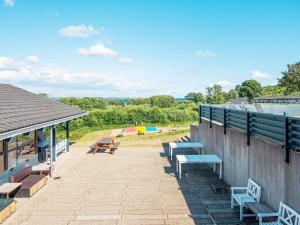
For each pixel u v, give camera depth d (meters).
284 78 38.72
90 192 10.93
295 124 6.72
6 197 9.88
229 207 9.15
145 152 18.91
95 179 12.72
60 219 8.48
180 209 9.12
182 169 14.31
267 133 8.20
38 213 8.95
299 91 37.97
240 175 10.32
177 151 18.98
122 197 10.33
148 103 66.31
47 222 8.28
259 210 7.48
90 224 8.12
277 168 7.57
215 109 14.06
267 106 13.14
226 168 11.98
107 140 19.91
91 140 25.03
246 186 9.72
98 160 16.62
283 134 7.27
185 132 27.62
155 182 12.15
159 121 38.91
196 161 12.32
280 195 7.41
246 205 8.16
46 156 16.16
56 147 17.05
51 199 10.20
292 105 13.52
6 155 12.08
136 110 38.69
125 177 12.99
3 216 8.34
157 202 9.77
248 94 64.19
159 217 8.53
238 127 10.59
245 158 9.80
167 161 16.20
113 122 37.84
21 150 13.65
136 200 10.00
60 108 19.31
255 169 8.98
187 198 10.11
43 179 11.80
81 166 15.19
